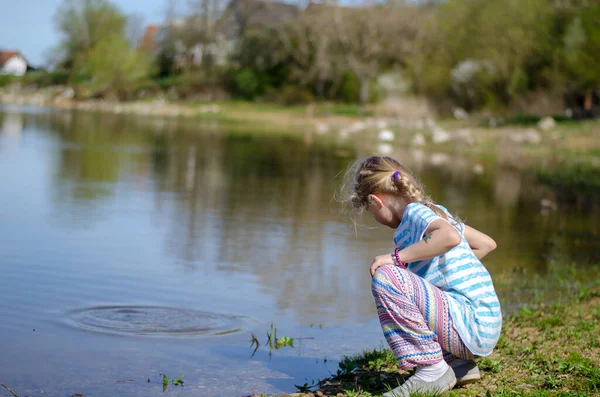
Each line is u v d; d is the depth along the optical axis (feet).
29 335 15.28
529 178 55.47
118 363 13.89
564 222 35.40
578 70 103.86
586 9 107.34
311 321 17.38
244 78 194.18
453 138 86.94
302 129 121.08
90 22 241.35
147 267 22.03
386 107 147.74
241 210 34.19
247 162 59.26
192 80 202.28
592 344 14.51
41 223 28.30
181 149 69.87
